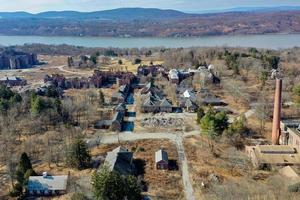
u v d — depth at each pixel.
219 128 114.69
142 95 174.00
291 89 175.75
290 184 73.56
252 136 121.00
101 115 145.50
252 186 75.44
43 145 112.31
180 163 100.75
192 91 173.75
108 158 95.50
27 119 128.75
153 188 86.62
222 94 176.62
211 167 97.81
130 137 122.50
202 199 79.94
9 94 151.38
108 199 64.56
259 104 149.50
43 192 85.31
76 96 170.75
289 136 109.00
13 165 96.44
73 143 101.75
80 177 91.06
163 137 122.06
